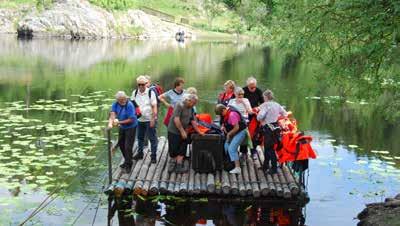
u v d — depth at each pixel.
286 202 9.53
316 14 8.21
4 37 58.59
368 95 8.64
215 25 87.94
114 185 9.48
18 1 63.94
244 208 9.22
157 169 10.45
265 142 10.17
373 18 7.30
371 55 7.94
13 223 8.16
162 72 31.95
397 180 11.23
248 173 10.36
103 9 68.56
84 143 13.47
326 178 11.23
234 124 10.03
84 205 9.05
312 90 9.25
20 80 26.38
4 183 9.98
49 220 8.31
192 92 10.28
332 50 8.46
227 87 11.44
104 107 19.06
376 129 16.80
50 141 13.55
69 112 17.89
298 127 16.97
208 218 8.68
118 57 41.34
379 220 8.22
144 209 8.95
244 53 49.12
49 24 63.00
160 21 78.38
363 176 11.45
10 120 16.05
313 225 8.52
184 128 10.17
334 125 17.34
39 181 10.21
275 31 9.25
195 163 10.26
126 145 10.16
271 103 10.12
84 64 35.34
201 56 44.16
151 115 10.84
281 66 37.16
